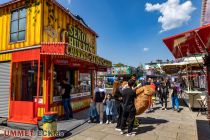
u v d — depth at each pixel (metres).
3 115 9.49
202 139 6.57
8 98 9.40
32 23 8.98
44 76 8.54
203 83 14.09
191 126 8.04
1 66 10.00
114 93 7.79
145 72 34.47
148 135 6.81
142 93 7.94
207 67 6.59
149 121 8.96
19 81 9.62
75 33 11.77
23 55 9.00
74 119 9.23
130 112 6.79
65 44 7.39
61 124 8.20
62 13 10.32
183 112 11.34
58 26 9.94
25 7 9.40
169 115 10.42
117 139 6.42
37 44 8.61
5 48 9.88
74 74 11.77
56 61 8.82
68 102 9.36
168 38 6.17
